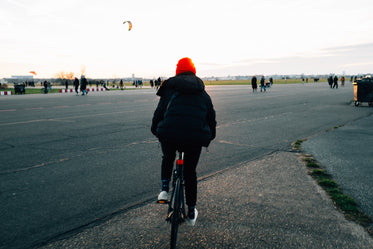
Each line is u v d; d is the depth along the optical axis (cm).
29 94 3500
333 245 264
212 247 263
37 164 511
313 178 436
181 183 256
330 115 1190
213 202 354
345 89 3938
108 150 611
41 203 354
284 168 486
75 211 333
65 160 535
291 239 274
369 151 595
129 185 414
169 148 256
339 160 530
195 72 276
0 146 643
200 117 242
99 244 268
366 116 1155
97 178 441
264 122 998
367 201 354
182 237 280
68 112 1323
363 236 278
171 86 250
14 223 305
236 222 306
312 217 315
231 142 686
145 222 309
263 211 330
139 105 1691
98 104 1775
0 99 2414
